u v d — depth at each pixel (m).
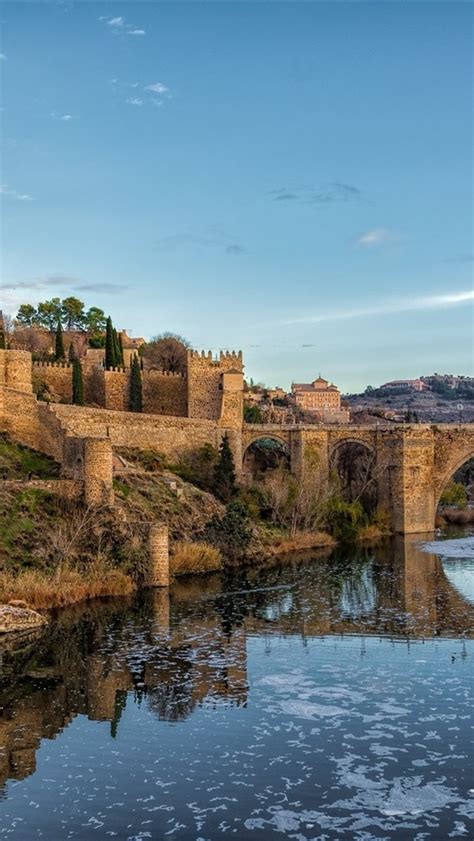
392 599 67.88
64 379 136.25
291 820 28.02
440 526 143.88
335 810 28.67
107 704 39.81
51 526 69.44
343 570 85.94
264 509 115.62
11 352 97.81
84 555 68.94
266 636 53.41
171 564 78.25
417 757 32.91
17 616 55.00
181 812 28.70
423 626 56.56
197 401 136.00
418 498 134.25
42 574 63.84
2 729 36.72
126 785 30.86
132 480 90.38
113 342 157.50
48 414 91.38
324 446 138.88
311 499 115.56
